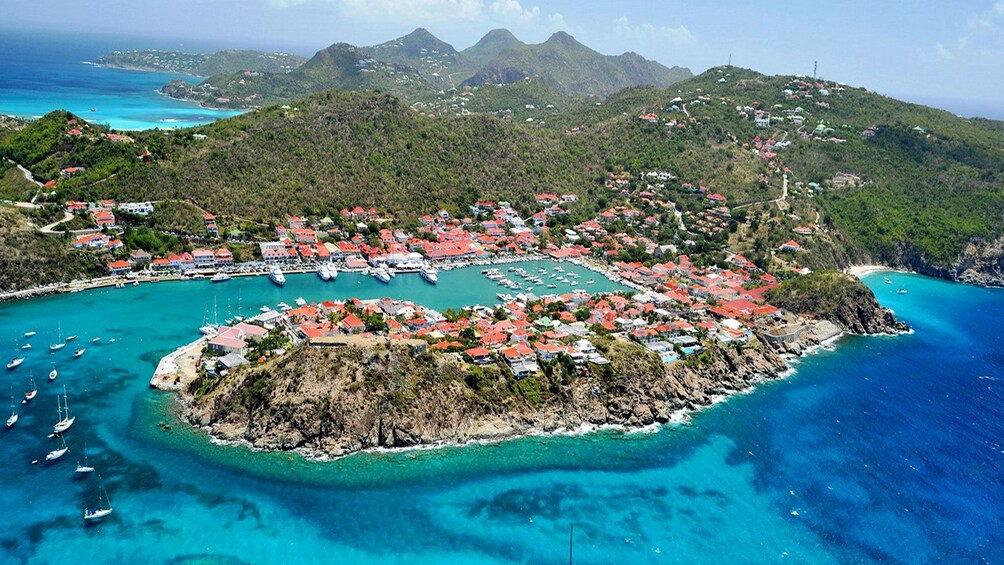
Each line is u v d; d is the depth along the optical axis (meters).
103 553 106.44
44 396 151.38
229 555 107.81
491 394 151.12
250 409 141.38
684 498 130.88
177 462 129.88
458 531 117.12
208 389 150.00
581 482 133.75
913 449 152.50
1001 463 148.25
